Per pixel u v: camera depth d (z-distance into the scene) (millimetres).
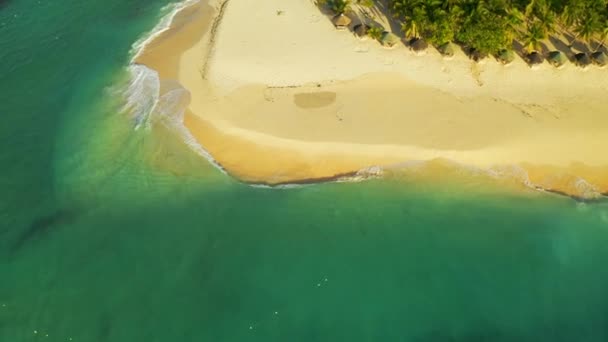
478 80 46281
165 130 43281
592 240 36719
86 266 35375
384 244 36531
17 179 40750
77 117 45062
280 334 32438
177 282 34562
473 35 46250
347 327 32781
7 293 34094
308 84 45938
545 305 33812
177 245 36500
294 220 37719
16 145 43125
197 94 45656
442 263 35656
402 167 40219
